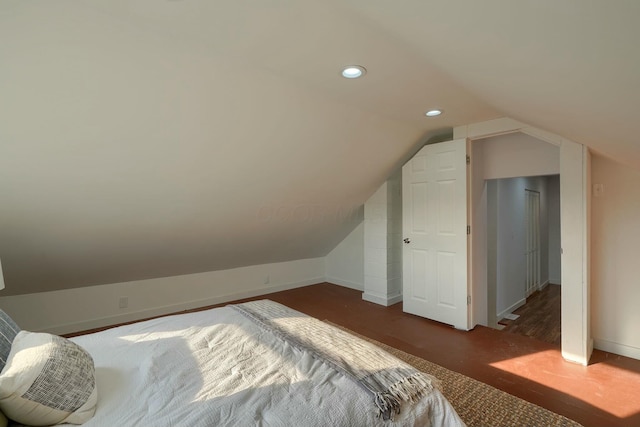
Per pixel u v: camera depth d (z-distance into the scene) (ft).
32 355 3.65
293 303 14.53
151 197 8.87
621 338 9.05
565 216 8.71
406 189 12.66
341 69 6.66
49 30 4.84
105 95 6.07
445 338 10.39
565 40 3.01
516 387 7.45
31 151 6.38
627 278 8.95
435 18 3.72
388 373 4.48
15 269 9.15
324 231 15.67
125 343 5.35
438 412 4.32
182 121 7.20
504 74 4.79
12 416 3.33
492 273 13.93
